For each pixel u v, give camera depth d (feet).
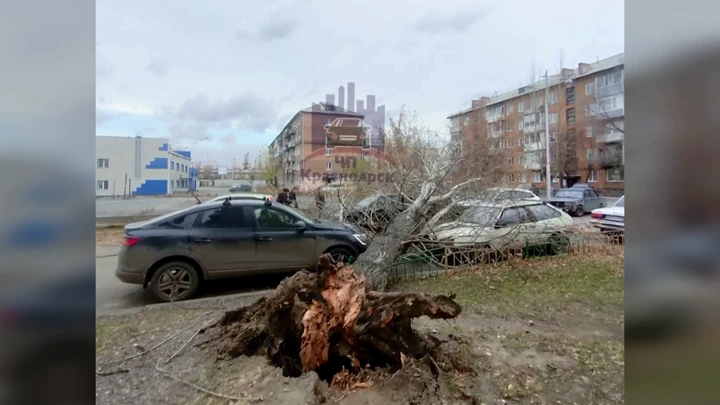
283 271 15.85
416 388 7.17
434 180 20.33
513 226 19.95
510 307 12.75
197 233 14.64
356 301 8.30
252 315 9.52
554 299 13.76
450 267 18.44
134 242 13.80
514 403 6.80
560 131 76.02
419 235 17.97
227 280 17.03
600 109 69.26
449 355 8.28
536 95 77.87
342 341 8.40
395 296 8.41
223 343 8.93
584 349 9.07
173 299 13.94
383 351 8.35
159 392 7.18
